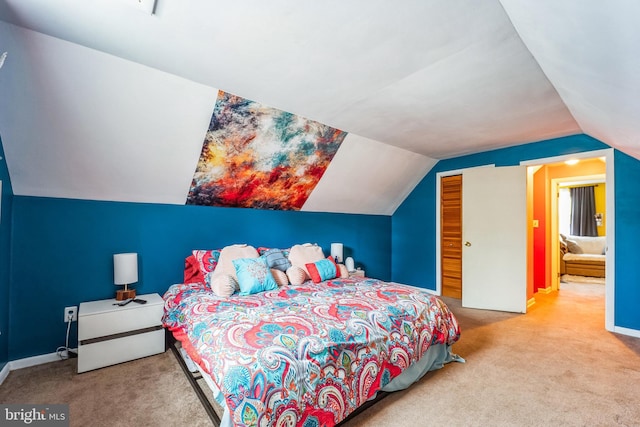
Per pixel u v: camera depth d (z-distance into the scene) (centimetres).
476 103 245
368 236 488
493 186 394
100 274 258
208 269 273
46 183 230
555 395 191
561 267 664
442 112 266
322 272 301
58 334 239
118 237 267
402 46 167
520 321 342
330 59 180
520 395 191
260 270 258
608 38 105
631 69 119
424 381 209
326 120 285
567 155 339
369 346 171
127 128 222
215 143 262
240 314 185
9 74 171
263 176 319
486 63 184
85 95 193
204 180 289
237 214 340
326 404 144
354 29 152
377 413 172
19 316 224
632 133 204
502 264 386
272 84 213
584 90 175
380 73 197
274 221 371
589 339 286
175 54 176
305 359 144
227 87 218
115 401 182
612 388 199
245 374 126
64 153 218
